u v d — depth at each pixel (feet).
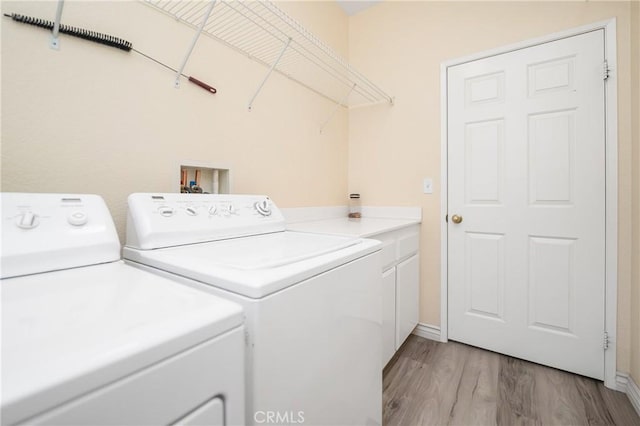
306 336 2.19
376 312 3.33
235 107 4.77
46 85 2.86
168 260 2.42
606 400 4.58
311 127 6.54
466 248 6.28
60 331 1.26
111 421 1.10
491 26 5.92
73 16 3.01
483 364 5.61
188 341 1.35
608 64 4.87
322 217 6.83
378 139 7.43
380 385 3.46
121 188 3.42
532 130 5.55
